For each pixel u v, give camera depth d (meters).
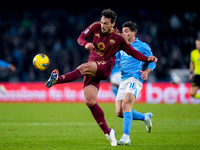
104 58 21.66
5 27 91.56
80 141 24.23
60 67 81.94
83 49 86.81
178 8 100.94
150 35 92.62
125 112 22.84
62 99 66.62
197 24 96.81
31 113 45.50
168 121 37.28
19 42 86.25
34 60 20.91
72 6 101.75
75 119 39.03
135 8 101.94
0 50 83.81
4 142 23.48
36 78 79.44
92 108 21.50
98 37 21.61
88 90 21.45
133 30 25.38
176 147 21.44
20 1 100.50
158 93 66.38
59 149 20.73
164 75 82.00
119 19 96.50
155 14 98.81
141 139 25.19
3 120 37.75
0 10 98.00
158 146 21.84
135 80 24.38
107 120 38.69
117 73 45.34
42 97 66.50
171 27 95.31
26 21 92.69
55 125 33.69
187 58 87.75
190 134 27.77
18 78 78.62
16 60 79.25
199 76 44.69
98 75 21.30
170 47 89.44
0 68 77.06
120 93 24.78
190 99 66.00
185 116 42.59
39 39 88.81
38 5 101.44
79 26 94.00
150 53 25.42
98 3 101.81
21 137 25.91
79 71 20.61
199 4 99.94
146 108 53.81
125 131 22.25
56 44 86.81
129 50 21.86
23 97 66.50
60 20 95.25
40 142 23.64
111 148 20.97
